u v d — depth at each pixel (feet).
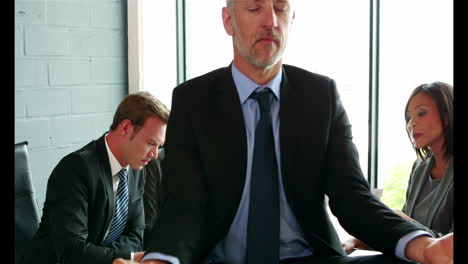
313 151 3.86
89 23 10.09
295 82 4.01
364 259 3.56
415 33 9.97
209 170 3.83
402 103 9.91
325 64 10.54
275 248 3.69
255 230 3.71
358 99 9.61
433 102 6.27
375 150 9.53
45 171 9.60
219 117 3.88
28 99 9.30
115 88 10.61
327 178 3.94
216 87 3.98
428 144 6.35
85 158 6.24
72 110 9.93
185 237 3.60
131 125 6.29
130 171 6.73
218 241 3.81
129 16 10.64
